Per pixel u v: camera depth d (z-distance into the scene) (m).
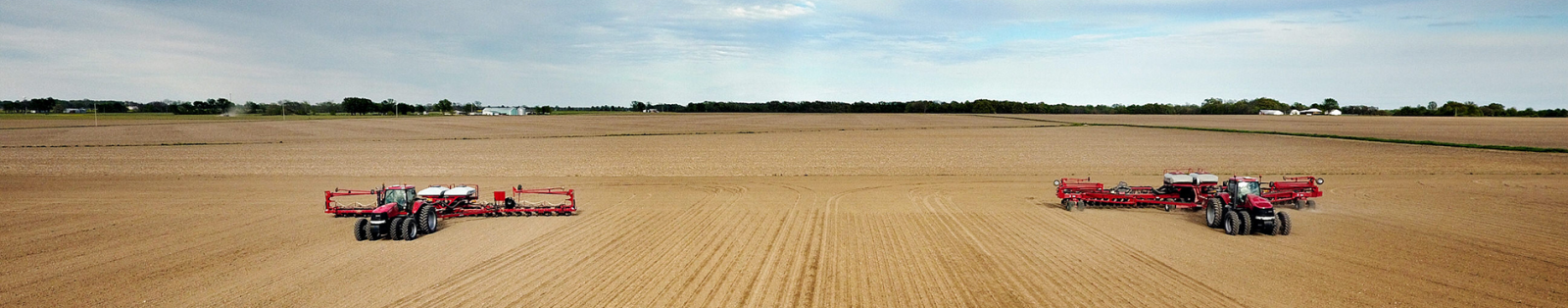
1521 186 28.17
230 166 40.22
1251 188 18.94
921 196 26.33
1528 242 16.81
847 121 113.62
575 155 47.06
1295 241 17.11
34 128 85.19
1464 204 23.39
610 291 12.82
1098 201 22.94
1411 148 48.38
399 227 17.70
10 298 12.80
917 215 21.58
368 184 31.91
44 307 12.27
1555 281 13.26
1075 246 16.55
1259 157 43.38
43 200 25.73
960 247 16.47
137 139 63.94
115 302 12.52
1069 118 130.50
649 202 24.84
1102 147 52.56
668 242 17.25
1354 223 19.75
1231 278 13.56
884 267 14.51
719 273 14.12
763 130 80.62
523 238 17.94
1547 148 46.94
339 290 13.09
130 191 28.55
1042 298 12.16
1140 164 40.03
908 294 12.42
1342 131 72.25
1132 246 16.55
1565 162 38.16
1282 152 46.50
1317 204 23.50
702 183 31.06
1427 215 21.16
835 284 13.13
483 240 17.72
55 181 32.34
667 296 12.45
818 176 34.25
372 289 13.12
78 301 12.59
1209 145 53.72
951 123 102.88
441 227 19.91
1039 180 32.34
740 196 26.44
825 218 21.05
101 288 13.40
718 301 12.12
